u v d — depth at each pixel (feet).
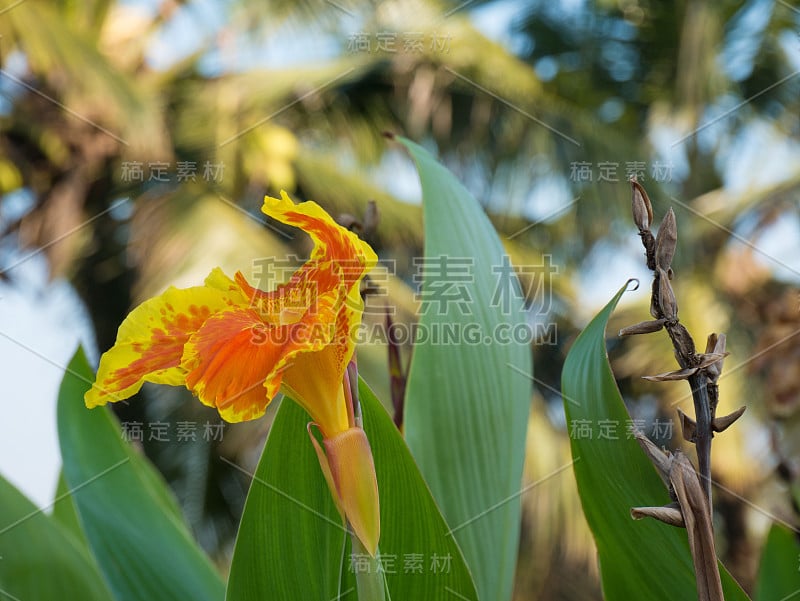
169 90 5.83
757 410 3.66
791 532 1.63
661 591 1.41
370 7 5.00
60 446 1.67
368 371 4.10
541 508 5.21
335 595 1.41
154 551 1.65
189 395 3.06
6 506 1.54
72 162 5.15
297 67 6.04
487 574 1.56
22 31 5.16
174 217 4.89
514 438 1.61
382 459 1.36
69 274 4.65
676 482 1.14
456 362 1.58
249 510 1.39
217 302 1.30
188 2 4.94
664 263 1.16
